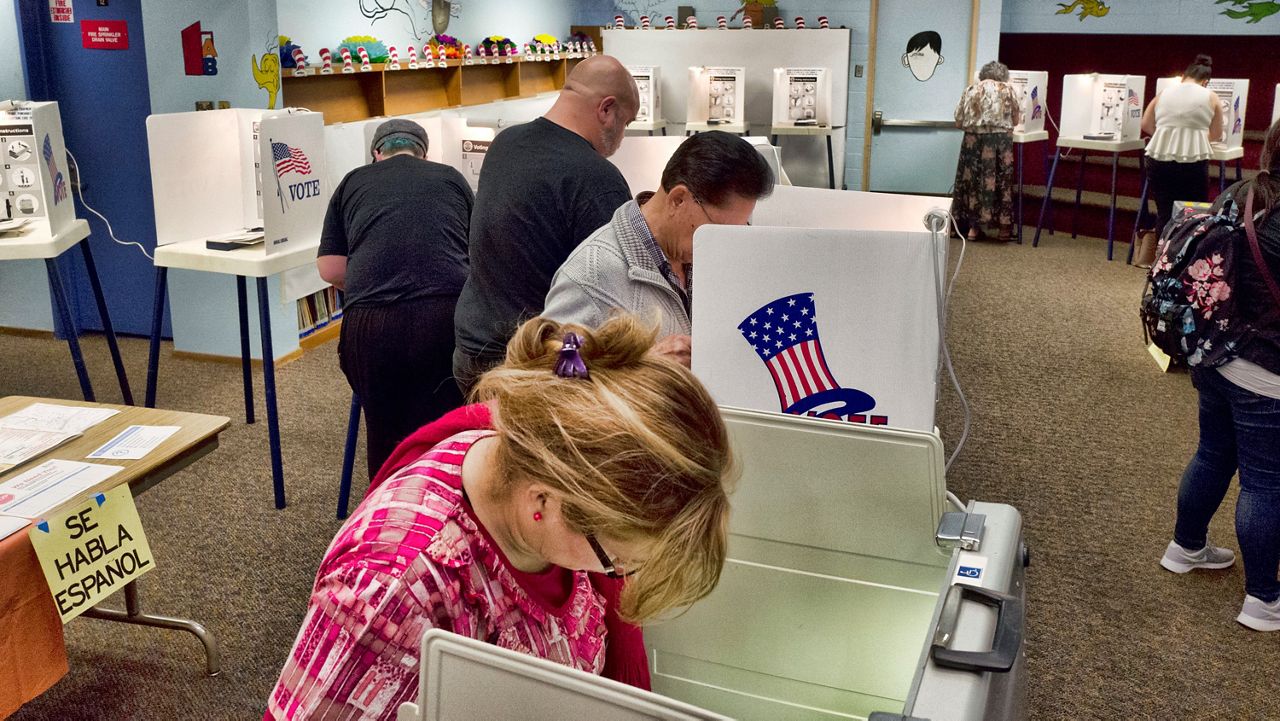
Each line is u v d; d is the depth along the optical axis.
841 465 1.42
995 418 4.72
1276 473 2.87
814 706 1.57
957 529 1.25
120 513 2.22
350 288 3.15
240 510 3.71
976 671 0.99
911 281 1.83
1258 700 2.70
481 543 0.99
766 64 8.53
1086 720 2.62
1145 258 7.66
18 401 2.69
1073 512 3.78
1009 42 10.55
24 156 4.06
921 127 9.56
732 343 1.94
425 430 1.11
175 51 5.21
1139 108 8.12
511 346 1.00
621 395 0.87
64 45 5.43
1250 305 2.76
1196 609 3.13
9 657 2.03
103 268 5.71
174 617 2.93
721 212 1.99
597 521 0.85
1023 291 7.04
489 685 0.86
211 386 5.03
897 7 9.34
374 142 3.46
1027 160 10.16
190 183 4.02
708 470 0.86
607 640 1.25
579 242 2.48
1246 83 7.84
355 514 1.02
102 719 2.56
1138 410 4.81
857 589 1.48
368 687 0.96
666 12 10.04
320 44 6.29
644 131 8.27
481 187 2.59
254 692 2.68
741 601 1.56
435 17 7.77
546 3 9.81
